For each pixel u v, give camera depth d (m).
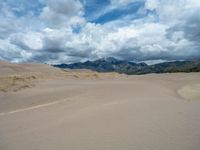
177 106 16.12
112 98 22.67
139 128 10.85
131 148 8.49
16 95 28.42
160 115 13.22
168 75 67.25
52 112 17.62
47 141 10.41
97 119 13.40
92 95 25.48
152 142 8.88
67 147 9.35
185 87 36.44
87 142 9.64
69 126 12.56
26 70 91.06
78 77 55.53
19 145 10.36
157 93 26.80
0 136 12.24
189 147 8.10
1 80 39.38
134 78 58.00
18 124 14.62
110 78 57.72
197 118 12.11
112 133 10.49
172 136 9.35
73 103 21.03
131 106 16.62
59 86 36.00
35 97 26.17
